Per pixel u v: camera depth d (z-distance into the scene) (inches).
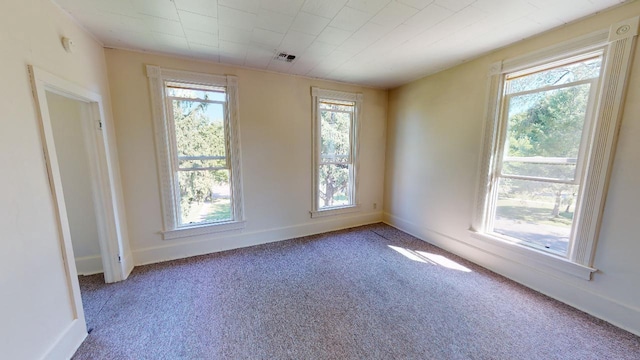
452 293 89.5
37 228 53.2
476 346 64.9
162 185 110.5
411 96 145.3
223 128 121.6
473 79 109.3
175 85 110.3
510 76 97.4
